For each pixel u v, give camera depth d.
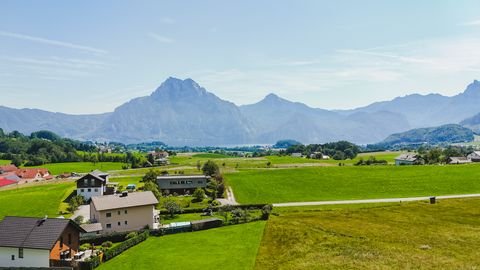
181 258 76.44
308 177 171.25
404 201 124.62
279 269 68.50
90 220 105.62
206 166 182.38
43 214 121.88
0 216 120.62
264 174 182.12
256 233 93.75
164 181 158.00
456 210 107.12
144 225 106.44
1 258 73.69
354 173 174.00
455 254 71.38
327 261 70.88
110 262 75.88
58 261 72.75
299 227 95.69
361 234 87.75
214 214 120.94
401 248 76.19
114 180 184.38
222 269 69.69
